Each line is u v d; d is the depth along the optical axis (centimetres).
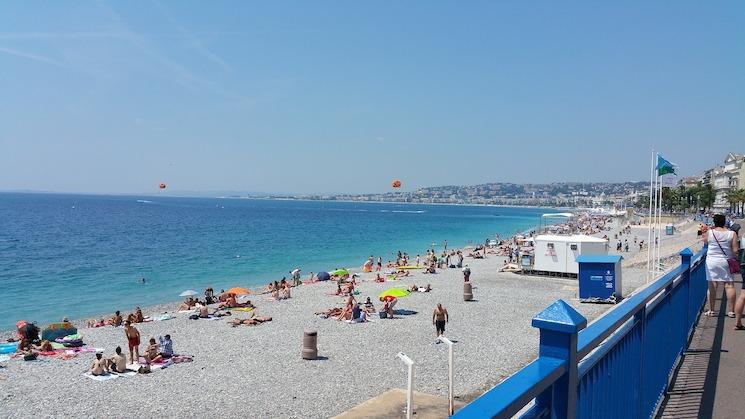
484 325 2520
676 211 14712
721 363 668
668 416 507
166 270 5191
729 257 930
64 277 4694
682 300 716
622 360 398
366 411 1290
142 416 1433
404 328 2484
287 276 4950
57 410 1482
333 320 2692
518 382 210
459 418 177
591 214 18662
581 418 291
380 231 11488
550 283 3919
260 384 1681
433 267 4684
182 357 2000
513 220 18738
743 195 10638
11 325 2953
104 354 2105
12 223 11856
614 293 2966
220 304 3141
